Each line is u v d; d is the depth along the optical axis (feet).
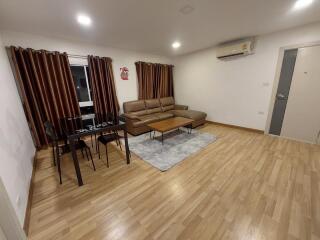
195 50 15.38
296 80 10.21
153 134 12.83
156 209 5.32
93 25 8.35
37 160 8.96
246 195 5.86
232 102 13.88
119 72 14.12
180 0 6.23
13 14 6.77
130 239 4.32
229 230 4.50
